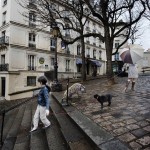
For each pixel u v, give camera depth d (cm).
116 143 299
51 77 1081
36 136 420
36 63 2300
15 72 2023
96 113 492
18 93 1852
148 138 315
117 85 1148
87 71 3275
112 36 1271
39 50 2322
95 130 361
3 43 1988
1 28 2228
